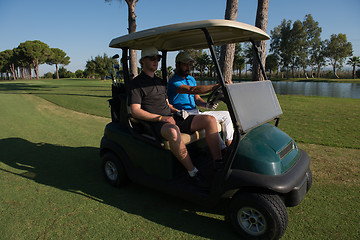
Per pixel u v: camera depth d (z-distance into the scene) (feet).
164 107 8.73
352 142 14.38
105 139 9.82
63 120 23.02
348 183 9.52
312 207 7.96
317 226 7.01
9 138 17.04
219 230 7.01
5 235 6.94
